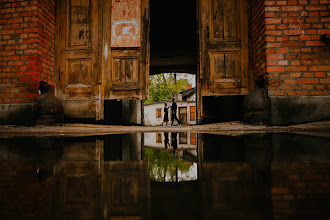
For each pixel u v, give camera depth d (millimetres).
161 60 11664
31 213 323
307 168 650
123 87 3812
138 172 638
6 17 3459
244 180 522
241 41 3693
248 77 3646
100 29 3869
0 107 3301
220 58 3717
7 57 3416
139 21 3861
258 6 3324
